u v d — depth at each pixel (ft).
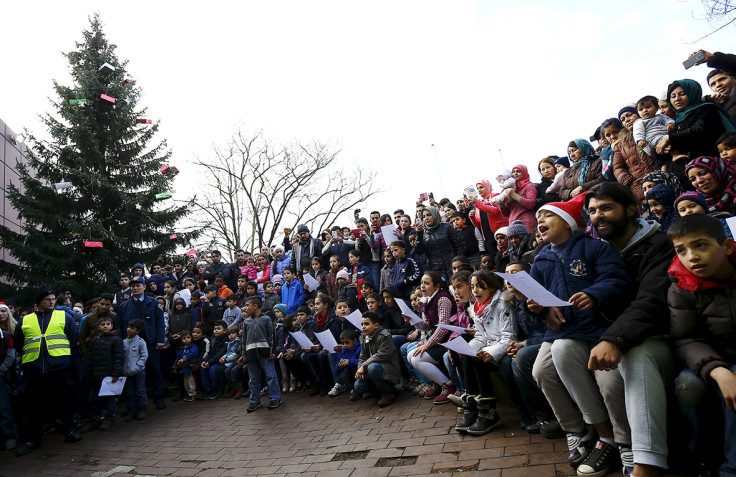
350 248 31.89
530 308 10.20
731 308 7.47
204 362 26.48
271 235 89.66
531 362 11.96
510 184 21.62
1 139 60.23
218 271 36.22
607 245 9.53
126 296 31.68
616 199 9.41
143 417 23.94
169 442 19.31
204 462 16.11
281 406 22.02
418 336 19.42
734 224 9.56
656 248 8.93
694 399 7.75
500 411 15.20
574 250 9.84
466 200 27.55
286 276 29.89
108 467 17.22
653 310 8.08
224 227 86.58
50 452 20.12
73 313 27.07
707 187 11.89
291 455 15.10
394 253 23.91
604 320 9.25
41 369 20.90
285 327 24.98
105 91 51.90
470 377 13.76
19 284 44.80
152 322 26.27
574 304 8.92
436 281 17.94
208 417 22.43
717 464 7.86
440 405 17.08
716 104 14.37
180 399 27.66
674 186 13.17
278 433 17.88
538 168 23.76
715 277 7.54
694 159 13.47
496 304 14.11
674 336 8.02
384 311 21.89
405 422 16.01
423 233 25.95
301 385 25.02
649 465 7.55
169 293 31.04
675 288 8.08
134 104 54.29
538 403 12.30
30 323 21.66
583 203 10.34
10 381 23.31
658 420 7.72
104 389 22.20
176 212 53.01
